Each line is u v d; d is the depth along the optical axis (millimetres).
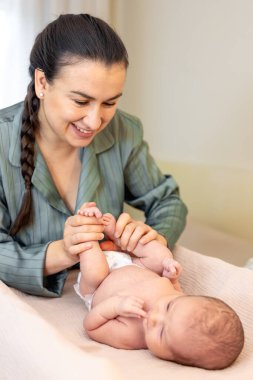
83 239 1235
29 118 1328
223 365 1015
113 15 2732
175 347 1025
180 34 2467
